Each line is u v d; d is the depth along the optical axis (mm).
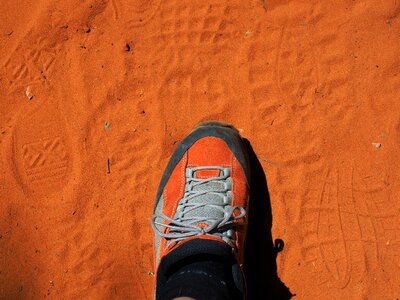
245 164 479
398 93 482
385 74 484
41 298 490
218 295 374
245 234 467
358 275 466
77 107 509
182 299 362
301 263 473
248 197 478
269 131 488
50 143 509
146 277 487
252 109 491
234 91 495
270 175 485
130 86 506
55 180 504
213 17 503
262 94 491
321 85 488
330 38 492
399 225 468
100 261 492
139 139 500
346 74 487
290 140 485
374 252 466
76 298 489
